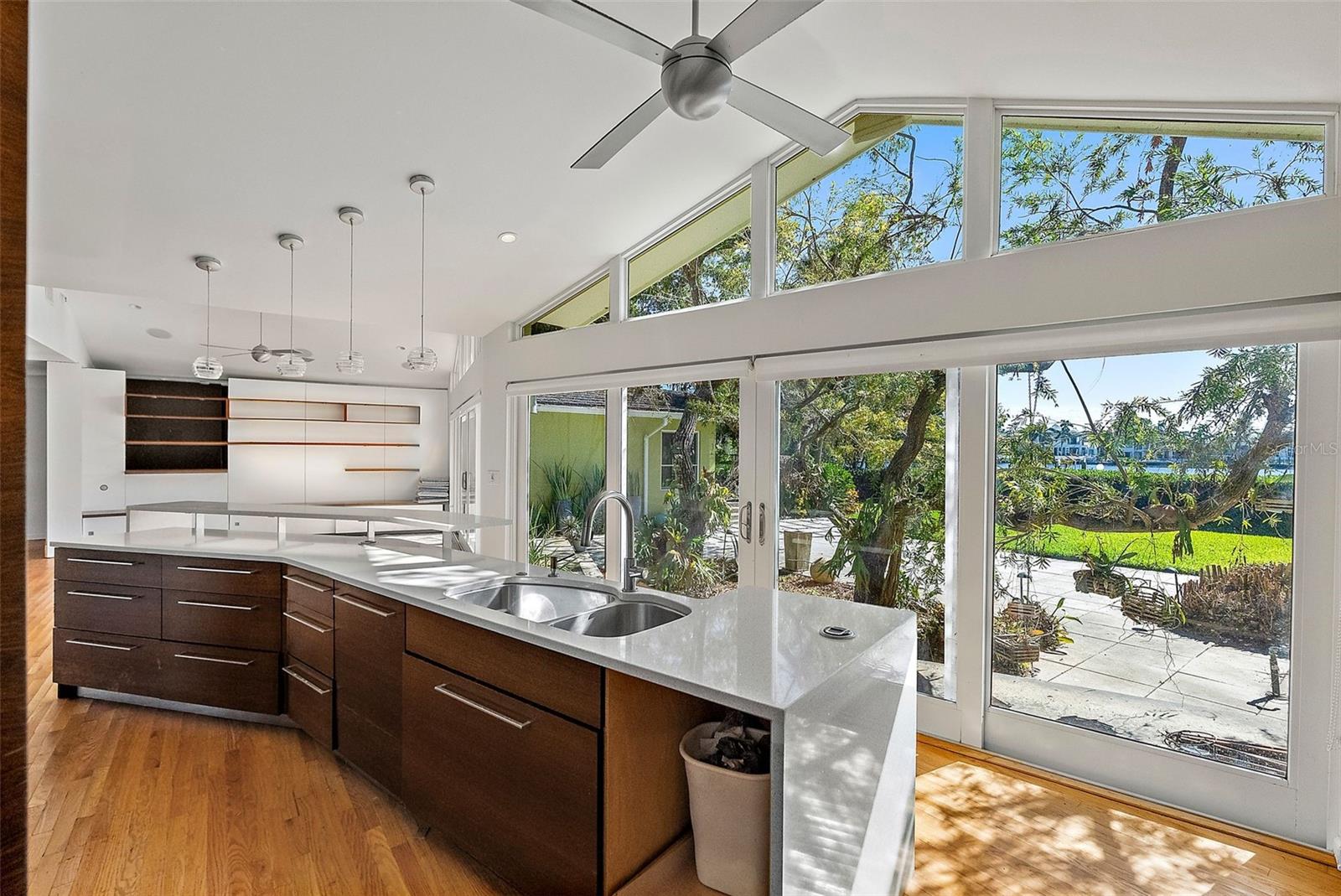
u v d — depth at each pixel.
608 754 1.58
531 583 2.45
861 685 1.59
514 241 4.07
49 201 3.20
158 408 8.48
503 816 1.84
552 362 4.80
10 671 0.54
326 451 9.45
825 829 1.43
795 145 3.47
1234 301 2.19
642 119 2.00
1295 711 2.18
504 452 5.21
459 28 2.43
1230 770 2.29
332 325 7.80
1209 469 2.33
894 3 2.31
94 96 2.55
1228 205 2.38
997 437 2.80
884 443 3.14
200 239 3.68
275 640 2.97
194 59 2.43
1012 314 2.67
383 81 2.64
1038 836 2.21
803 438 3.44
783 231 3.56
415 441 10.12
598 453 4.55
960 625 2.86
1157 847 2.15
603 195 3.70
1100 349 2.44
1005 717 2.77
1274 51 2.00
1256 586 2.25
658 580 4.16
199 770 2.62
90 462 7.55
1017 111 2.82
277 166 3.09
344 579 2.53
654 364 4.11
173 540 3.46
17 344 0.54
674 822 1.77
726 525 3.80
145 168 3.01
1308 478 2.14
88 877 1.96
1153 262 2.34
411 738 2.18
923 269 2.92
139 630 3.20
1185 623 2.38
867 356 3.07
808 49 2.74
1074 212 2.69
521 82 2.72
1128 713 2.50
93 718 3.13
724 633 1.74
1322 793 2.13
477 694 1.92
